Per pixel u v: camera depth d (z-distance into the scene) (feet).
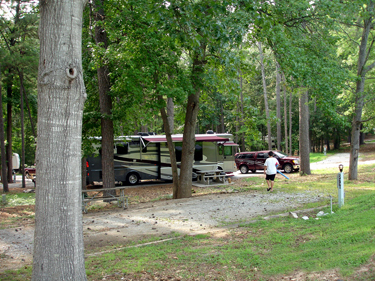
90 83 53.01
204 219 30.71
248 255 18.26
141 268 17.44
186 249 20.56
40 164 12.89
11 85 89.66
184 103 53.01
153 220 31.48
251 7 27.09
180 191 46.75
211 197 43.27
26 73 75.72
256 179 65.26
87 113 46.68
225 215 31.86
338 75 40.78
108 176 48.78
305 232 21.99
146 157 69.72
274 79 137.39
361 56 51.83
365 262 14.48
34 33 73.82
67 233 12.89
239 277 15.33
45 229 12.69
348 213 26.35
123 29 38.93
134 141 69.15
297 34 41.50
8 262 20.81
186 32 24.31
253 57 41.73
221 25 26.30
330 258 15.92
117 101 51.93
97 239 25.70
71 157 13.15
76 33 13.42
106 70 46.98
